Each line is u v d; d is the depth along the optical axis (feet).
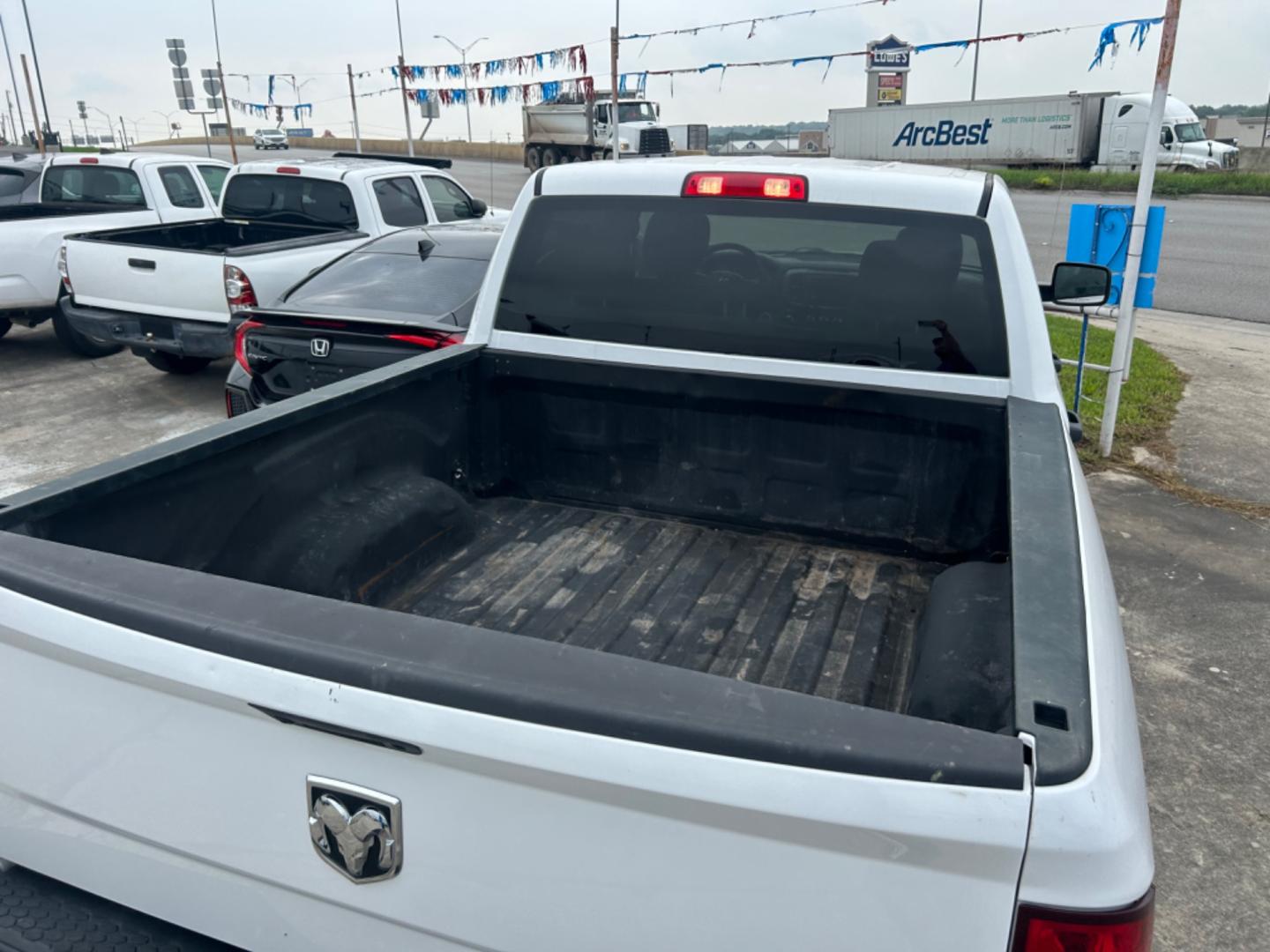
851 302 9.59
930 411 9.45
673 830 4.18
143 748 5.19
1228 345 33.83
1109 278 12.05
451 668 4.47
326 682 4.53
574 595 9.46
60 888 5.96
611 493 11.07
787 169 9.80
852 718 4.17
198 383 28.35
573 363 10.58
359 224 27.55
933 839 3.89
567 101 108.99
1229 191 92.73
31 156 45.14
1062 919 3.92
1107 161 106.42
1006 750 4.02
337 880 4.86
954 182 9.42
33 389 27.63
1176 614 15.31
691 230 9.95
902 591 9.52
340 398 8.91
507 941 4.64
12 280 29.09
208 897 5.36
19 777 5.72
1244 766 11.75
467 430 11.07
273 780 4.88
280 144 161.89
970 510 9.71
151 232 26.43
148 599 5.03
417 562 9.83
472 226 22.53
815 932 4.17
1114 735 4.47
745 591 9.53
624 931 4.43
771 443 10.19
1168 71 20.18
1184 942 9.21
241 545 8.14
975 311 9.26
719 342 10.05
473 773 4.39
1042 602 5.38
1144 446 22.93
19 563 5.38
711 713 4.18
